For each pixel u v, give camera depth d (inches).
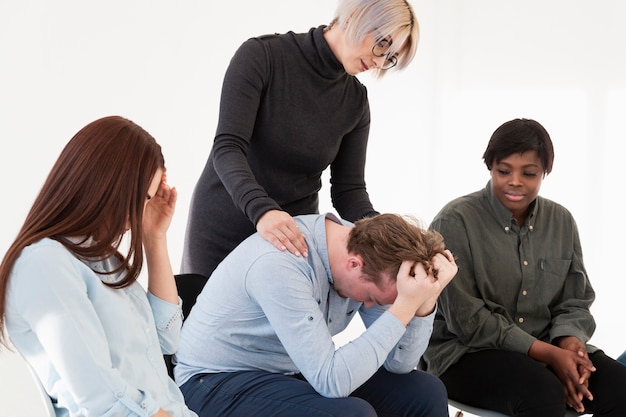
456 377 81.3
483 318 82.5
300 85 80.4
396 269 64.7
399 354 71.3
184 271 89.3
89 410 49.2
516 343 81.7
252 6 137.9
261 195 71.1
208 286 69.4
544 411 75.5
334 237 68.4
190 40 130.6
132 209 52.6
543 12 152.8
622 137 144.3
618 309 147.0
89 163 51.4
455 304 83.3
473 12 161.9
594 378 80.6
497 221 86.5
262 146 81.7
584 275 87.7
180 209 134.0
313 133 82.0
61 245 50.9
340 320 71.3
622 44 142.7
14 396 115.5
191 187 134.7
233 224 83.4
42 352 50.9
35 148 115.0
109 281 55.0
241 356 68.4
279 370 70.2
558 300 88.4
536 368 77.9
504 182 84.2
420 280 64.1
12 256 50.1
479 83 162.6
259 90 78.4
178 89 130.3
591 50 147.1
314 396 64.3
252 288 65.1
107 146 51.9
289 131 81.1
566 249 87.7
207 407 66.6
